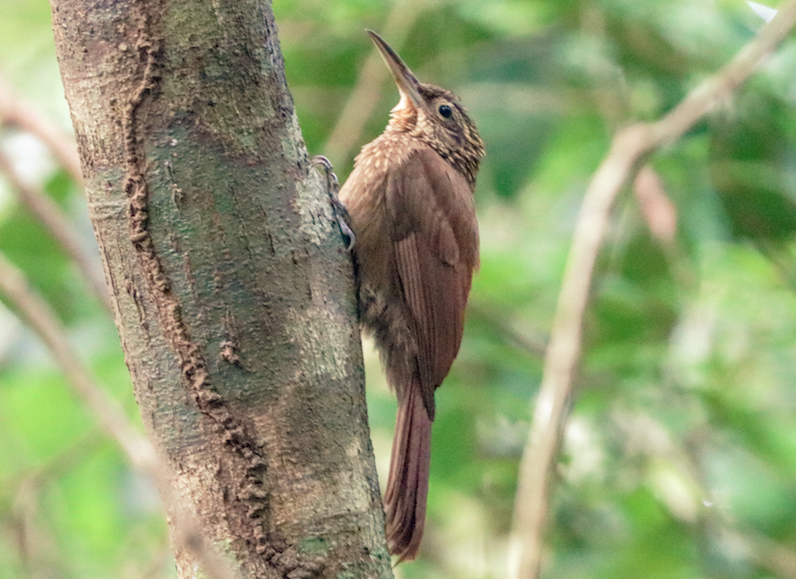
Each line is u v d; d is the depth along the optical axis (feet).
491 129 33.01
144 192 13.93
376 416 30.37
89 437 28.55
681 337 32.27
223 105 14.08
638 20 32.01
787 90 32.65
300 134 15.34
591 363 29.40
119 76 13.87
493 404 29.50
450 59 33.47
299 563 14.03
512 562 21.52
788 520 30.68
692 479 31.12
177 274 14.02
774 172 32.76
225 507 14.02
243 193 14.21
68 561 30.96
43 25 33.30
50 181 30.94
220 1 14.02
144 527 32.86
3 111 23.20
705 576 30.14
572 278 24.62
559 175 36.88
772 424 30.76
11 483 28.78
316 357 14.64
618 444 31.65
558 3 31.99
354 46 33.01
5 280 17.78
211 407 14.07
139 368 14.37
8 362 32.63
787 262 33.68
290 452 14.23
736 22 33.01
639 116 33.65
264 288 14.30
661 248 34.60
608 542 31.42
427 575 33.27
